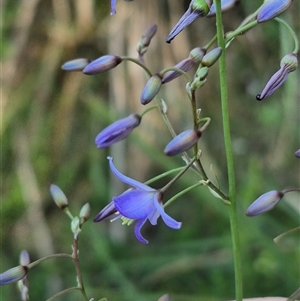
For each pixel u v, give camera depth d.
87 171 7.87
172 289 6.46
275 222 6.40
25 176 7.86
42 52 7.95
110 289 6.48
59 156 7.96
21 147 7.96
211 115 7.83
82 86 7.89
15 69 7.93
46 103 7.99
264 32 7.57
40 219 7.64
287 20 6.87
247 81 7.89
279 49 7.57
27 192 7.76
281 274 6.09
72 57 7.90
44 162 7.96
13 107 7.95
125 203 3.02
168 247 6.73
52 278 6.99
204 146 7.23
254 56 7.81
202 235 7.07
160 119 7.26
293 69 2.95
